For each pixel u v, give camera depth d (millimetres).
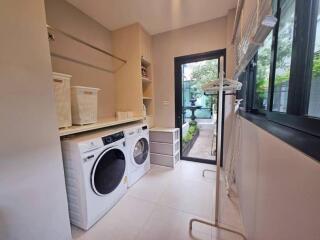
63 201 1304
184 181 2312
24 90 1028
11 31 958
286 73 810
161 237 1381
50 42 1796
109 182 1719
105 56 2611
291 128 659
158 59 2975
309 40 602
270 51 1016
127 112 2479
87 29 2273
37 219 1125
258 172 986
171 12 2264
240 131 1851
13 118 980
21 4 1002
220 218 1581
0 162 937
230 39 2303
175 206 1773
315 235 405
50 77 1179
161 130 2795
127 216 1634
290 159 556
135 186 2191
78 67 2156
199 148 3441
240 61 1573
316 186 401
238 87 1513
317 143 416
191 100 3016
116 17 2344
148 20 2447
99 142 1563
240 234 1342
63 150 1443
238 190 1897
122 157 1956
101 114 2559
